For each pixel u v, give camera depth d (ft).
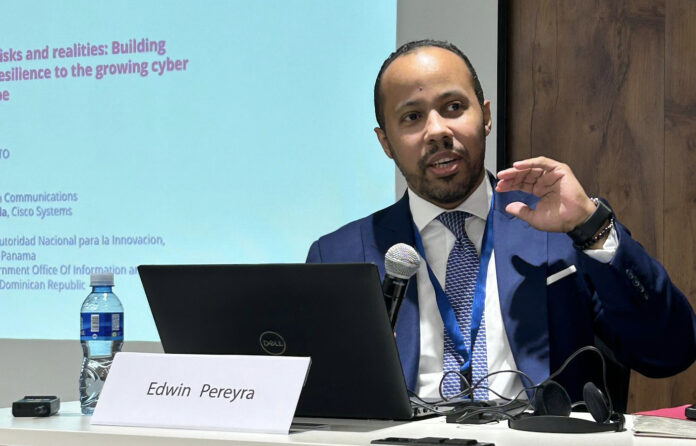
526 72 13.96
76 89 16.02
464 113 9.26
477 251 9.29
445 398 7.43
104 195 15.74
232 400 6.32
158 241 15.37
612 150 13.55
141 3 15.65
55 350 15.83
